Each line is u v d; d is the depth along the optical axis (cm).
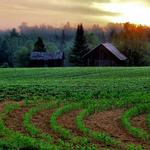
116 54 11662
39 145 1917
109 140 2084
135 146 2016
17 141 1981
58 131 2312
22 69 7706
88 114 2908
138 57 13100
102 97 3753
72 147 1944
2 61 14750
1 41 17162
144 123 2644
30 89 4228
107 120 2722
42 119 2739
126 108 3206
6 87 4369
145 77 5844
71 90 4172
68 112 3019
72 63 13512
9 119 2716
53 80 5381
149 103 3325
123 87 4453
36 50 14025
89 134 2241
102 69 7612
